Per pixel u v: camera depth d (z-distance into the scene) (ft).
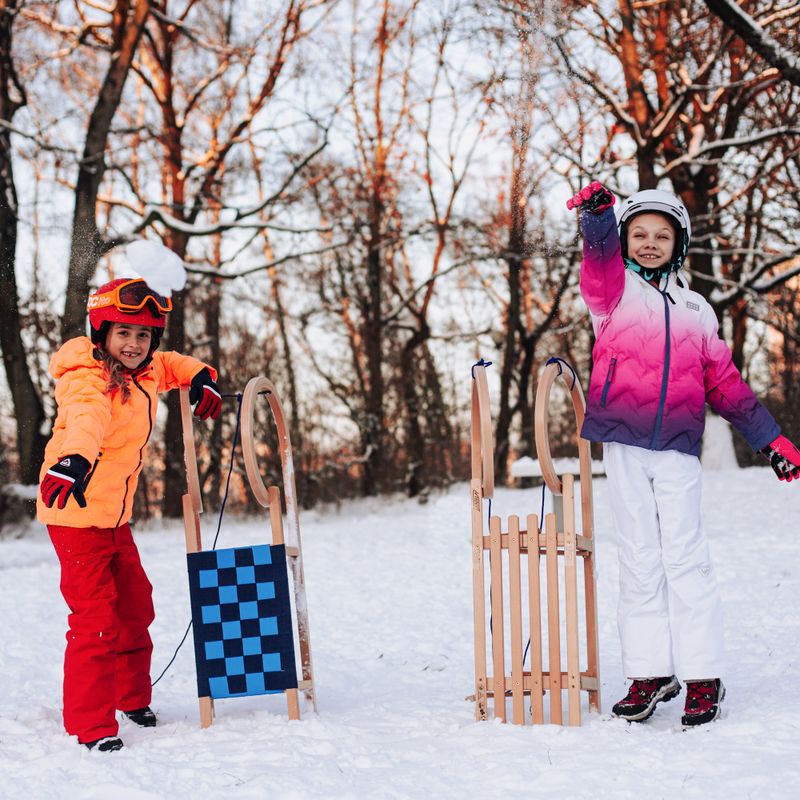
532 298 90.17
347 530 41.16
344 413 86.02
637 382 12.44
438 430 82.58
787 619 18.98
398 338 85.66
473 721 12.61
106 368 12.49
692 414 12.40
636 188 64.18
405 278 91.30
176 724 13.05
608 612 20.95
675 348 12.49
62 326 53.57
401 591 26.05
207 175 68.28
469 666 17.21
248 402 13.14
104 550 12.57
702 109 61.00
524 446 85.81
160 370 13.66
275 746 11.24
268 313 83.35
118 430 12.57
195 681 16.49
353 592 26.18
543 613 21.29
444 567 29.50
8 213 57.77
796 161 76.13
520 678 12.31
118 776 10.14
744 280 60.49
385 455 79.82
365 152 81.92
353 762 10.77
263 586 12.84
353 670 17.26
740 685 13.97
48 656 19.13
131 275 12.76
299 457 77.66
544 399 12.62
